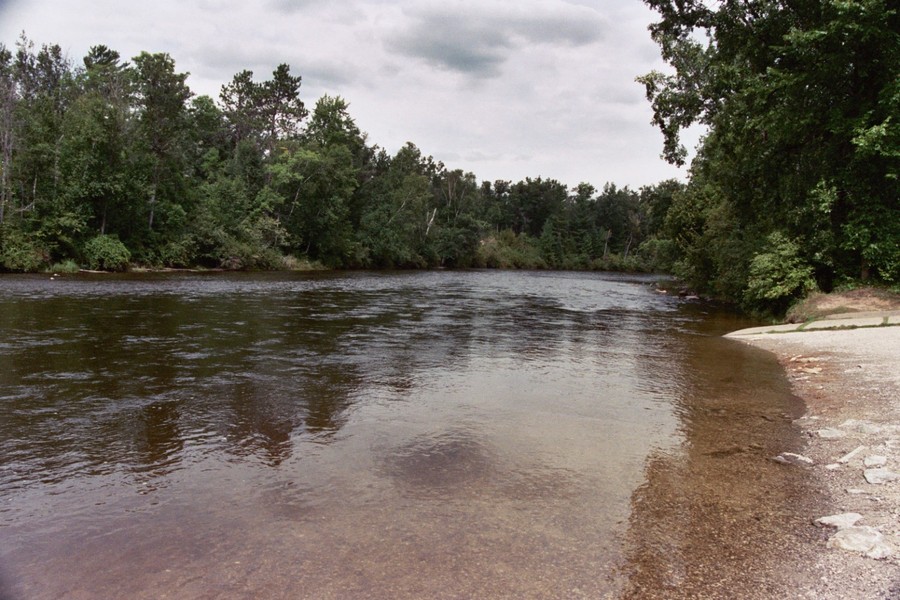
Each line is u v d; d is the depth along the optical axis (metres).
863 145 17.31
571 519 4.63
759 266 21.78
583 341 14.91
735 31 21.64
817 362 11.66
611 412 7.94
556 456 6.13
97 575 3.68
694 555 4.06
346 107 72.75
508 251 102.69
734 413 7.97
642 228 127.12
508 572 3.80
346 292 29.03
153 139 46.78
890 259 18.89
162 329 14.08
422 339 14.23
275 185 58.66
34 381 8.70
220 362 10.50
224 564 3.84
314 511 4.68
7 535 4.19
